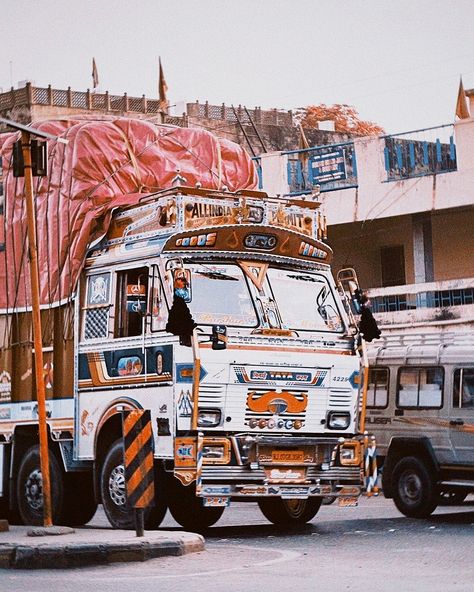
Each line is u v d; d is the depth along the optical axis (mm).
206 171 17625
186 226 15320
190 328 14734
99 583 11008
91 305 16219
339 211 34344
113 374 15758
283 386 15523
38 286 15812
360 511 20812
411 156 33219
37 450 17031
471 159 32219
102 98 57531
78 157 16641
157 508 15258
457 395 18688
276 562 12523
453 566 12258
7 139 17922
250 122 60250
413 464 18906
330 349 16078
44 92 56188
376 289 33375
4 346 17578
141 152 17047
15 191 17609
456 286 32094
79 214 16438
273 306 15812
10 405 17438
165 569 11977
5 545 12445
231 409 15102
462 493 19328
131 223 15969
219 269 15555
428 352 19234
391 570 11891
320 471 15750
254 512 21125
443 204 32656
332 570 11867
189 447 14695
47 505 14609
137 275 15719
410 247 35281
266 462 15250
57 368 16656
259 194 16266
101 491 15773
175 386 14859
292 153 35219
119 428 15758
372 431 19766
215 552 13398
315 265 16594
